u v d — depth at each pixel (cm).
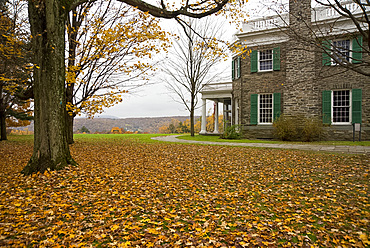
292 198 499
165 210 433
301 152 1004
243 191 551
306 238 329
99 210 426
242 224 379
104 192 524
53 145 649
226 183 622
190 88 2167
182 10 791
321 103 1559
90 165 768
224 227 363
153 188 566
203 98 2366
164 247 303
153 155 1002
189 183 617
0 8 950
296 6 1559
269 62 1744
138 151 1109
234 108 2105
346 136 1491
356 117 1475
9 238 311
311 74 1580
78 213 404
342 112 1529
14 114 1938
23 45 885
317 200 484
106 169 725
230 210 442
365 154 905
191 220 391
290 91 1636
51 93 643
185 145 1340
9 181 573
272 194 529
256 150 1099
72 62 1135
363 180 600
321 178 638
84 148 1199
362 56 1445
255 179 653
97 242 316
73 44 1109
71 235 323
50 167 639
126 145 1354
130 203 461
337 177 634
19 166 751
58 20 645
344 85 1494
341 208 435
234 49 930
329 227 364
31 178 589
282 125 1576
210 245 310
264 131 1728
